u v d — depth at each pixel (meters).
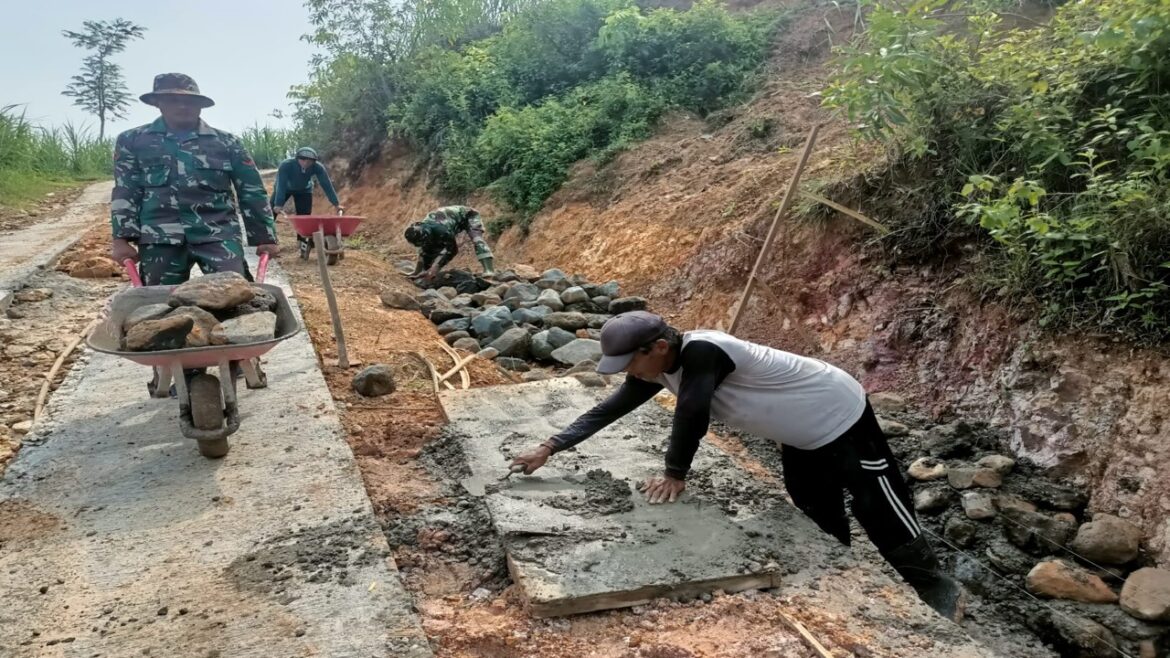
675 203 9.37
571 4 14.75
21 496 3.55
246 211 4.60
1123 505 4.11
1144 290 4.31
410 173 16.50
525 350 6.88
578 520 3.44
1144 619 3.53
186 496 3.55
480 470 3.94
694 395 3.22
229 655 2.58
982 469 4.49
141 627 2.71
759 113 10.43
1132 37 4.97
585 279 9.50
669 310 8.02
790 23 12.74
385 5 18.03
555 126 12.48
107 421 4.34
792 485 3.73
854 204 6.52
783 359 3.41
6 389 4.84
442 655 2.66
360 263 9.95
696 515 3.51
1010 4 8.14
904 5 6.59
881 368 5.74
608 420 3.62
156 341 3.45
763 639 2.78
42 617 2.75
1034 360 4.83
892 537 3.41
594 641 2.78
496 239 12.56
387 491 3.83
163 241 4.32
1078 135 5.12
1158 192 4.54
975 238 5.59
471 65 16.19
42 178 19.67
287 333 3.77
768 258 7.09
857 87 6.00
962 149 5.74
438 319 7.69
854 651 2.73
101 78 33.34
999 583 3.86
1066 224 4.77
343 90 18.92
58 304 6.67
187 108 4.39
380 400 5.03
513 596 3.05
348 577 3.00
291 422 4.33
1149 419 4.16
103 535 3.24
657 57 12.97
